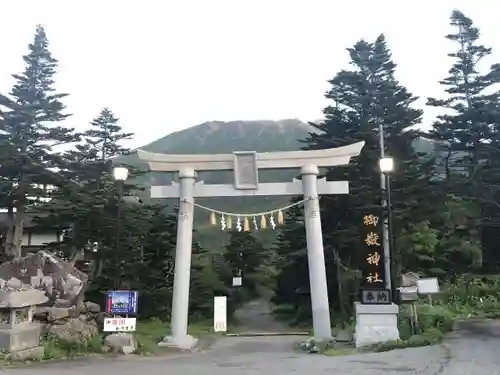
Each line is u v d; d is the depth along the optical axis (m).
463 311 22.77
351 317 24.44
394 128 30.03
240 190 20.62
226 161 20.75
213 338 23.89
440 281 29.00
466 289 26.05
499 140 33.94
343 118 30.48
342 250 28.75
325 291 19.53
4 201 29.70
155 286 31.69
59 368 12.20
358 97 31.34
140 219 31.28
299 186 20.67
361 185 26.34
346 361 12.50
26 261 19.12
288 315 33.97
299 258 29.12
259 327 29.80
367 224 20.75
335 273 28.73
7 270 18.98
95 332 17.34
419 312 18.14
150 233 31.94
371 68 34.03
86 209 28.23
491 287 26.38
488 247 33.59
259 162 20.64
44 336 15.41
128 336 16.19
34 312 16.67
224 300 22.14
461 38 36.69
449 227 32.22
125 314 17.44
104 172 32.50
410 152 30.64
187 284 19.89
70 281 19.05
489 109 33.56
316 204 20.33
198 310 33.03
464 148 35.06
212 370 11.82
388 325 16.19
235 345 20.56
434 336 15.55
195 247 33.72
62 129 30.50
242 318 34.53
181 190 20.64
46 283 18.88
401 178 26.86
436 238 29.45
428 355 12.43
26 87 31.22
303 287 29.75
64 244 30.41
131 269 30.00
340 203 27.27
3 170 29.09
